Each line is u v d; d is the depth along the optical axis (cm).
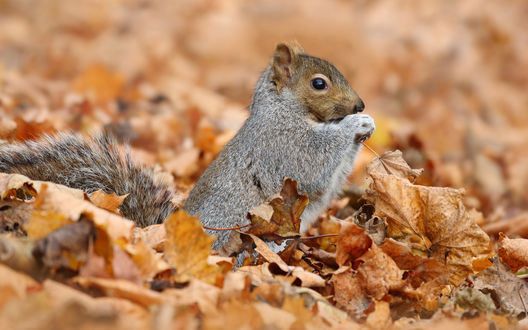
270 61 1045
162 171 1302
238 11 3300
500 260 832
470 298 752
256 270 765
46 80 2305
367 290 757
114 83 2198
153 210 950
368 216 931
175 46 3117
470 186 1647
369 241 794
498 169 1934
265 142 991
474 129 2434
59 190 789
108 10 3303
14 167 932
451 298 783
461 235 834
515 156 2091
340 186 1070
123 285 608
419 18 3353
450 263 836
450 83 2962
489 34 3275
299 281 752
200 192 980
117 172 964
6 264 612
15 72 2150
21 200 758
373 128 1029
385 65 3052
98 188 945
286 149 996
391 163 985
